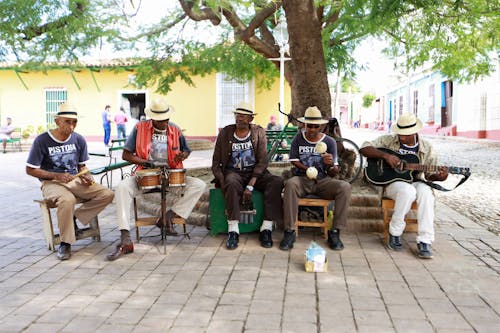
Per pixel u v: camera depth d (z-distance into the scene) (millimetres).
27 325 3260
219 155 5355
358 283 3979
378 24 5723
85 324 3271
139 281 4078
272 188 5152
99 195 5031
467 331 3129
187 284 3988
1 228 6051
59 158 5004
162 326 3227
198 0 6582
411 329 3154
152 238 5457
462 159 13602
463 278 4086
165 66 10336
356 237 5391
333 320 3283
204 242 5242
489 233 5547
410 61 10859
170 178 5051
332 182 5035
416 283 3971
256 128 5398
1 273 4324
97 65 20562
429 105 28328
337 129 7059
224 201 5371
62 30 7426
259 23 7801
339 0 6723
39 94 21703
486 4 6477
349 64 12992
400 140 5094
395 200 4867
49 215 4941
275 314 3385
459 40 9031
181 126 20812
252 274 4211
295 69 7031
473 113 22219
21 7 6773
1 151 19703
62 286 3986
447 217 6336
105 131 19484
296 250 4938
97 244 5258
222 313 3410
